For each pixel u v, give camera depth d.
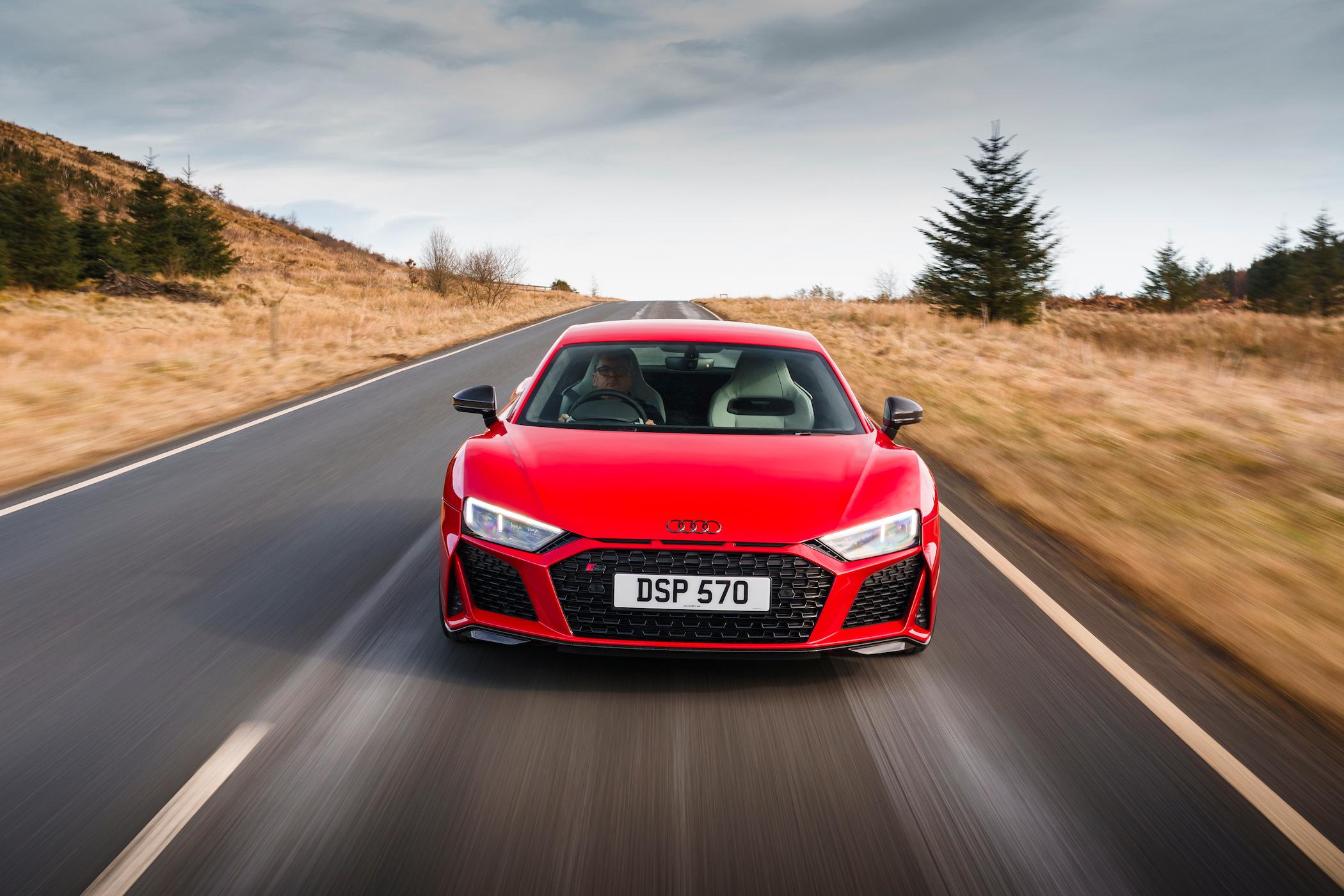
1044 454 7.79
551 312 38.00
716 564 3.01
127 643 3.56
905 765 2.71
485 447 3.59
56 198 32.03
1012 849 2.29
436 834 2.29
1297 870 2.24
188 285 37.31
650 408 4.14
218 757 2.67
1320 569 4.77
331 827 2.31
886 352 17.02
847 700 3.14
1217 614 4.09
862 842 2.30
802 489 3.25
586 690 3.16
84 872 2.10
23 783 2.51
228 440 8.34
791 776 2.63
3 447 7.78
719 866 2.19
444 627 3.31
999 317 33.56
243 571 4.49
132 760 2.64
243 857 2.17
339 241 102.06
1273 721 3.08
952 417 9.80
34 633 3.67
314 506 5.88
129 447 8.01
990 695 3.22
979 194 33.91
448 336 21.98
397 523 5.43
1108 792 2.59
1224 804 2.54
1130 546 5.11
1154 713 3.11
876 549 3.14
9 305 26.77
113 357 16.30
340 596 4.12
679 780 2.58
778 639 3.07
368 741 2.78
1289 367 19.45
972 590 4.43
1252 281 51.12
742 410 4.03
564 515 3.08
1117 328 29.66
